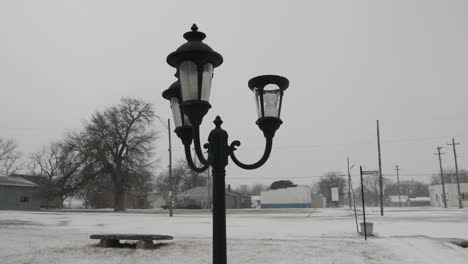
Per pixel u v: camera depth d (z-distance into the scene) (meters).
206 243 12.65
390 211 51.34
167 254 10.59
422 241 13.16
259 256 10.23
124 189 56.12
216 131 4.24
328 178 118.62
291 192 80.44
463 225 23.83
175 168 100.06
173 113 4.68
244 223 26.06
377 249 11.32
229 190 96.12
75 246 12.05
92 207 80.44
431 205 93.06
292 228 21.61
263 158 4.34
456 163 71.06
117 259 9.98
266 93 4.39
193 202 84.19
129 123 56.28
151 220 30.72
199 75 3.91
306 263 9.44
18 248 11.66
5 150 83.12
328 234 17.98
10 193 63.31
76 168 54.00
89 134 55.38
